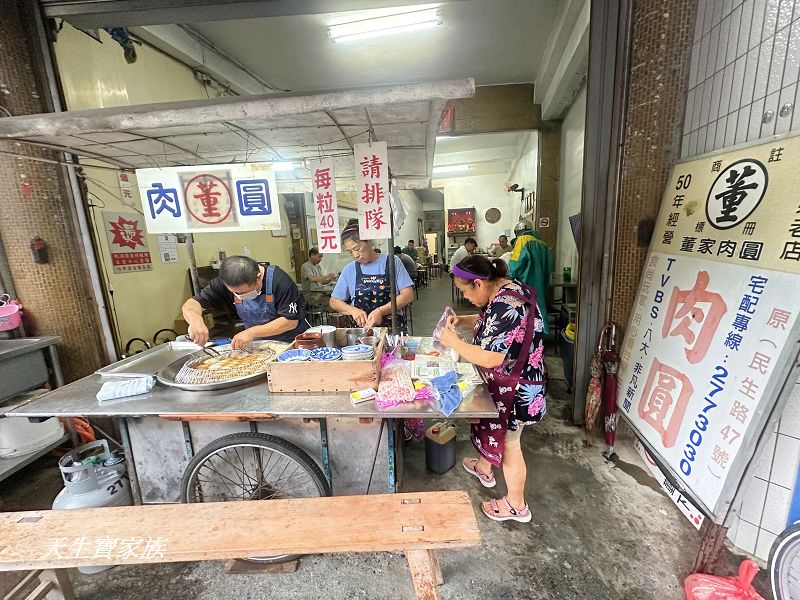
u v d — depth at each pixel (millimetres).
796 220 1245
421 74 4555
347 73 4477
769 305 1275
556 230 5258
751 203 1448
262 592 1450
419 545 1043
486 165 9422
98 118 1412
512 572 1492
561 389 3223
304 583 1479
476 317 1979
